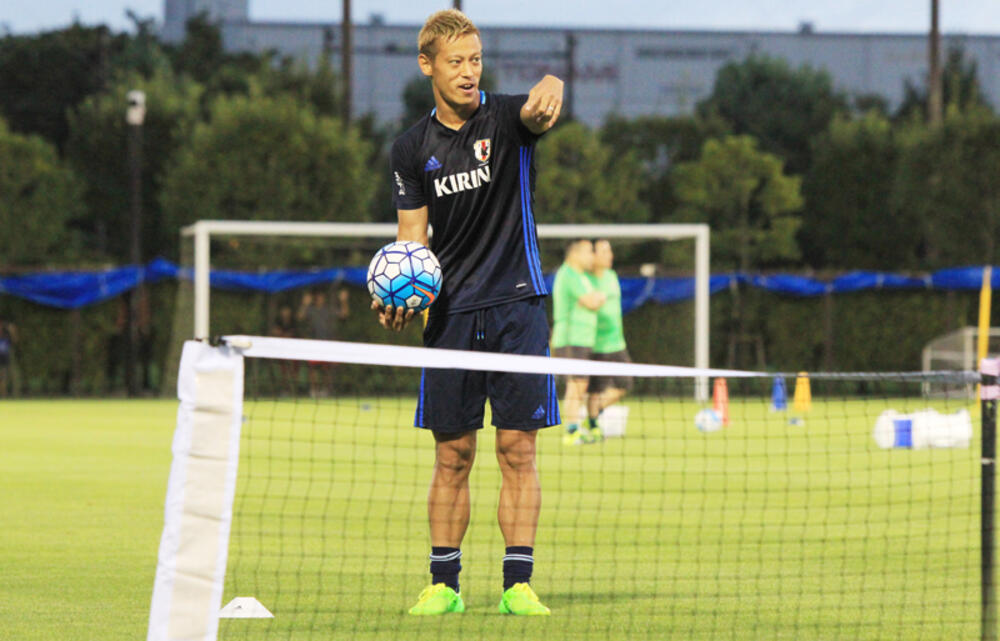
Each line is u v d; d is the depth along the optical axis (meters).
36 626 13.23
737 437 41.44
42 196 83.38
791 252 92.81
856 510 23.64
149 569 16.83
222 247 72.12
